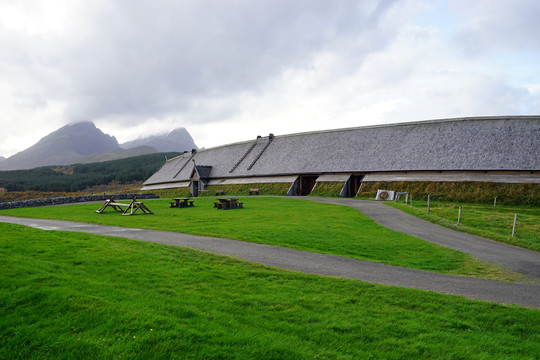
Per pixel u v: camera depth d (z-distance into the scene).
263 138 77.75
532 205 38.16
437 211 32.81
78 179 169.62
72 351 5.42
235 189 67.44
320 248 16.25
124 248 13.37
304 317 7.60
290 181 61.09
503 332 7.52
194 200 51.72
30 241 13.26
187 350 5.64
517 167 42.38
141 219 26.97
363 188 51.34
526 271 13.13
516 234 23.34
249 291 9.09
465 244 18.20
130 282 8.90
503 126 48.28
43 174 190.25
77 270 9.55
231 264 11.98
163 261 11.47
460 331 7.44
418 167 49.38
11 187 138.25
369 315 7.97
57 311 6.57
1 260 9.41
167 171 96.38
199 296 8.32
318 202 42.31
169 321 6.51
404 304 8.78
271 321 7.27
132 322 6.28
